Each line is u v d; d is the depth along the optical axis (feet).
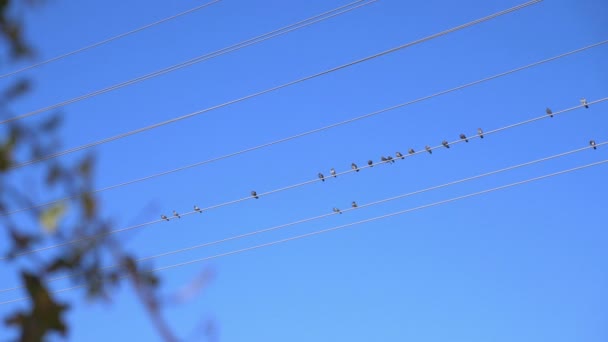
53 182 10.94
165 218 89.40
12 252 10.94
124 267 10.83
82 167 11.00
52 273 10.95
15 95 11.61
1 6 11.73
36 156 11.14
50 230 10.84
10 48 11.81
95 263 10.88
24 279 11.09
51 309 11.21
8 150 10.97
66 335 11.31
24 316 11.19
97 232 10.91
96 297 10.85
